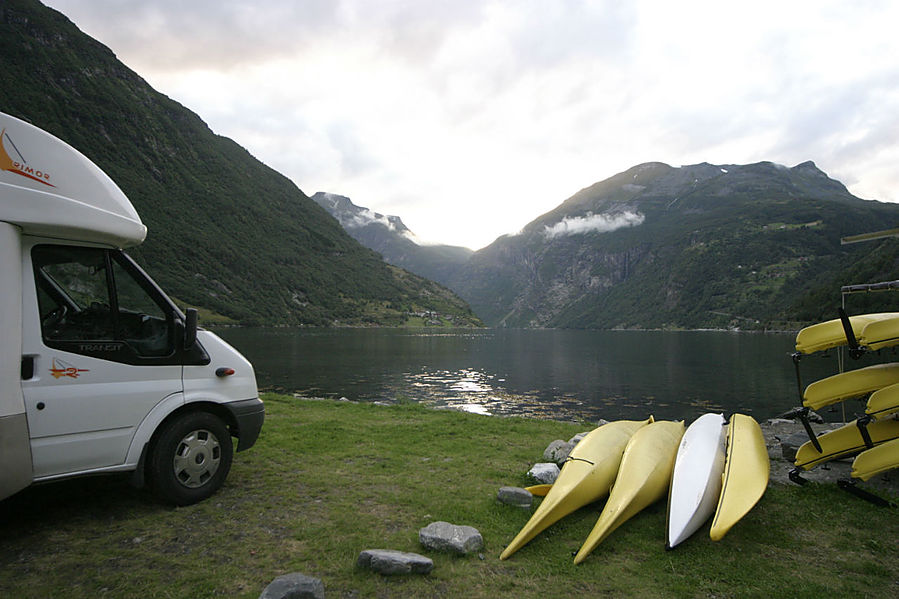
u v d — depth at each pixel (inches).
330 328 7460.6
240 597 134.0
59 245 176.4
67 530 176.4
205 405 212.1
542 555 167.6
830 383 238.4
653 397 1368.1
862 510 210.8
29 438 163.2
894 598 141.6
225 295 7608.3
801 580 152.5
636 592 143.8
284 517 194.1
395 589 140.4
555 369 2186.3
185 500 201.2
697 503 189.9
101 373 180.9
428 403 1178.0
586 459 230.8
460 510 206.1
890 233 254.2
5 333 158.2
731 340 5216.5
